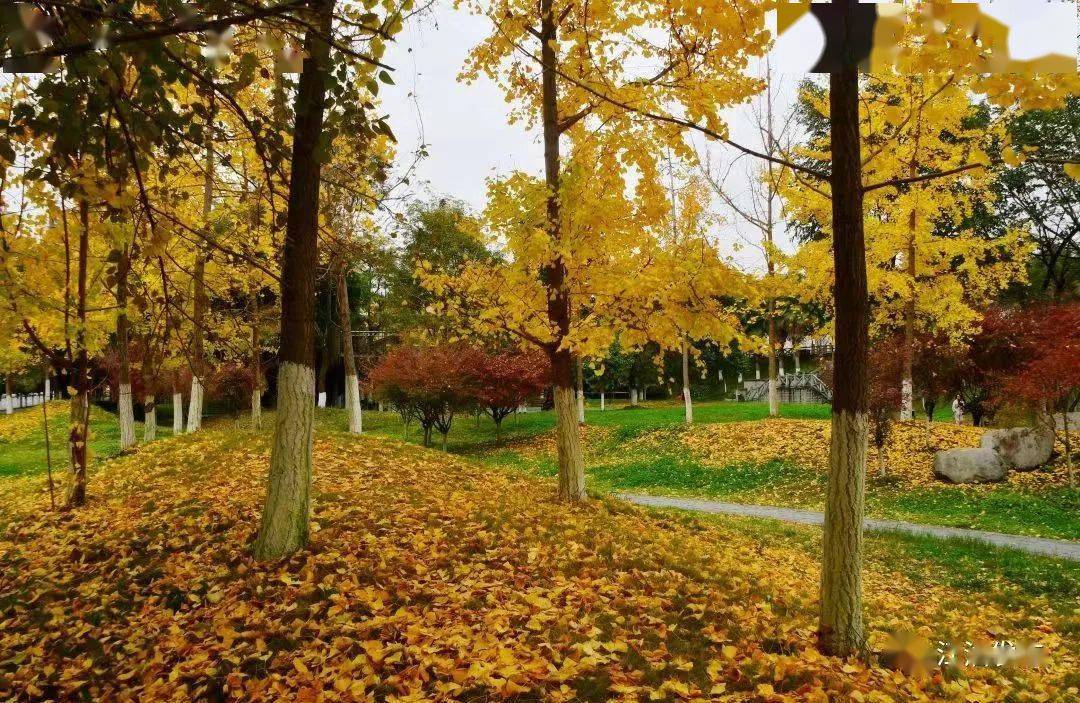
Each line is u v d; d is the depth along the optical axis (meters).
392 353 24.52
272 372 31.91
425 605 4.82
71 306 4.44
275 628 4.46
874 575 8.34
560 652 4.08
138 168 3.43
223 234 6.12
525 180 8.12
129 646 4.41
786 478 15.89
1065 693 4.25
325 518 6.88
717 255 7.70
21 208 4.27
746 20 3.27
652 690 3.62
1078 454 14.04
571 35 7.89
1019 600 7.15
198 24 2.21
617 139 8.07
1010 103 2.61
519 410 38.31
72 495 8.45
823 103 13.07
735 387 48.34
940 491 13.42
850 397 4.44
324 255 10.20
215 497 8.02
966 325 14.91
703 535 8.73
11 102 3.58
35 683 4.06
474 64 9.26
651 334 8.11
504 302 9.08
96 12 2.12
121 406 13.12
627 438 22.89
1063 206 24.66
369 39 2.90
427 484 9.58
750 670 4.00
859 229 4.35
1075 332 14.45
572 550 6.41
